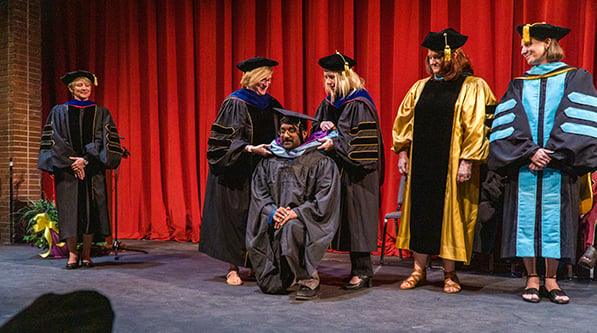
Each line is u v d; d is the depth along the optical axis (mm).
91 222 4312
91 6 7148
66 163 4207
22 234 6465
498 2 4664
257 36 6043
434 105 3334
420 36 5137
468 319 2545
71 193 4262
